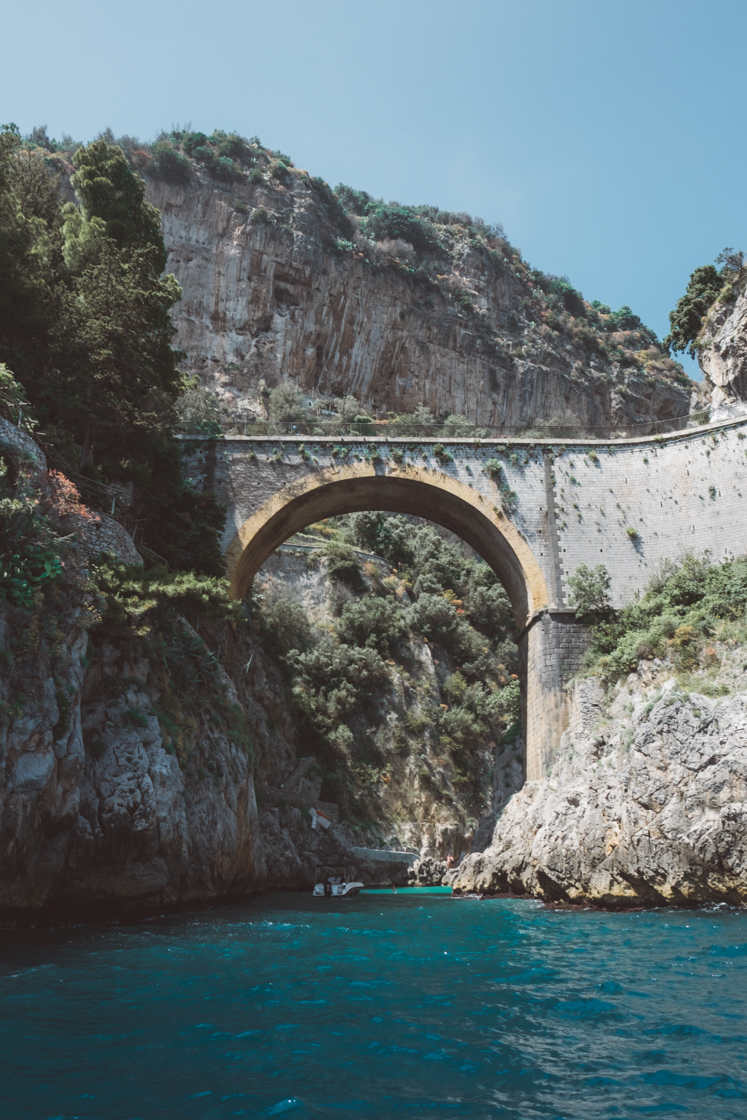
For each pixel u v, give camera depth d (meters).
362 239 91.62
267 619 56.25
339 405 79.19
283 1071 7.89
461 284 97.56
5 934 15.81
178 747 21.73
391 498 39.75
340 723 55.09
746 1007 10.48
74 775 16.45
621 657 31.30
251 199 84.62
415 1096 7.22
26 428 18.58
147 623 23.34
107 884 18.14
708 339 43.59
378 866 44.38
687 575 32.19
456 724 61.06
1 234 24.25
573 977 12.64
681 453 35.25
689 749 22.91
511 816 32.53
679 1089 7.36
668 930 18.09
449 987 11.89
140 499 30.06
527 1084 7.53
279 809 41.59
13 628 15.32
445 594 72.62
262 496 36.25
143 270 29.41
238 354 79.56
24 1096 7.11
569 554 35.28
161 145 81.56
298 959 14.27
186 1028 9.39
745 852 20.95
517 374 92.81
